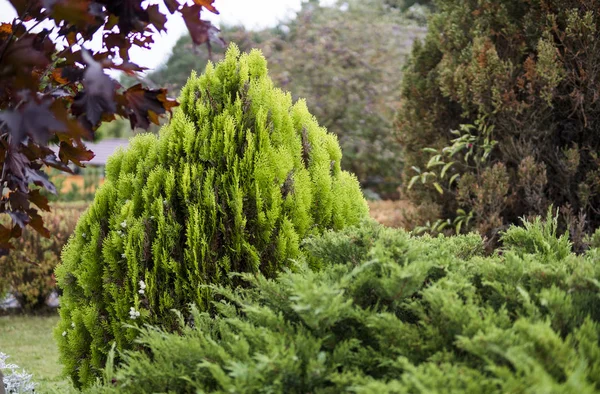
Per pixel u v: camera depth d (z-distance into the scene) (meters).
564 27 4.58
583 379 1.35
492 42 5.00
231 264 2.76
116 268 2.78
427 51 5.85
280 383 1.55
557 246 2.41
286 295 1.98
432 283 1.93
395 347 1.69
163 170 2.86
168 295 2.70
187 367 1.80
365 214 3.35
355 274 1.95
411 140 5.80
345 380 1.54
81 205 11.13
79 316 2.86
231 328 2.10
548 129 4.74
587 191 4.51
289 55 15.52
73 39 1.66
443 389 1.35
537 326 1.44
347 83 15.03
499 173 4.71
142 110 1.64
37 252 8.44
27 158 1.78
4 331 7.55
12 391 3.20
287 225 2.82
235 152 2.87
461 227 5.21
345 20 16.06
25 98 1.35
